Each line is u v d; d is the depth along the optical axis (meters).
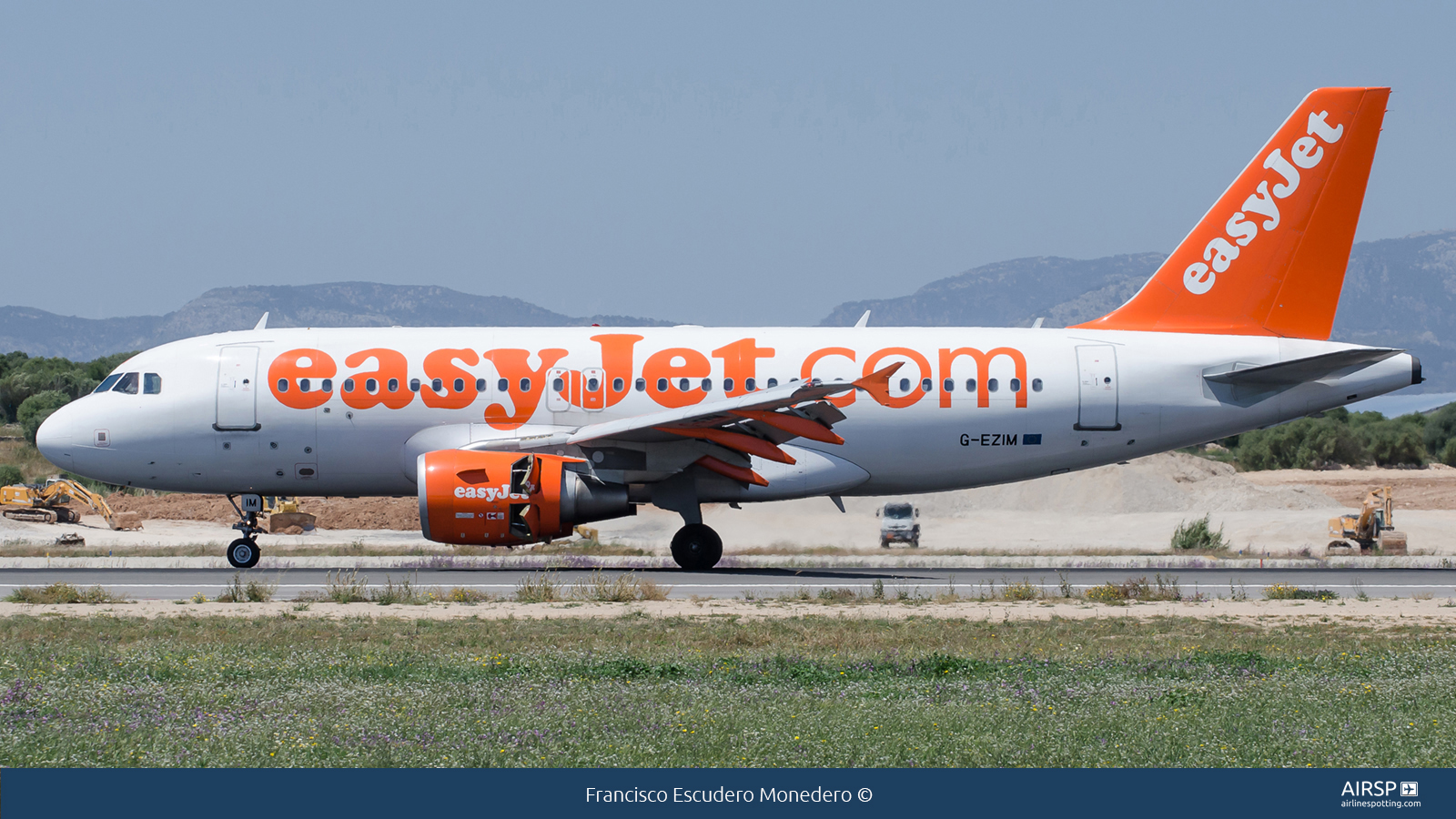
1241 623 79.88
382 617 79.56
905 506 184.88
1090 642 71.62
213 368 115.56
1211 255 119.88
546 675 57.62
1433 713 50.72
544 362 114.62
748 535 190.12
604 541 177.88
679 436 107.44
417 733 46.19
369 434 114.62
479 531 106.38
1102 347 117.25
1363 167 119.00
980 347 116.75
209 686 54.16
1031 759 43.75
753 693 53.91
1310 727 48.09
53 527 186.88
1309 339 119.94
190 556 134.12
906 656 64.38
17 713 48.72
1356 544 163.00
